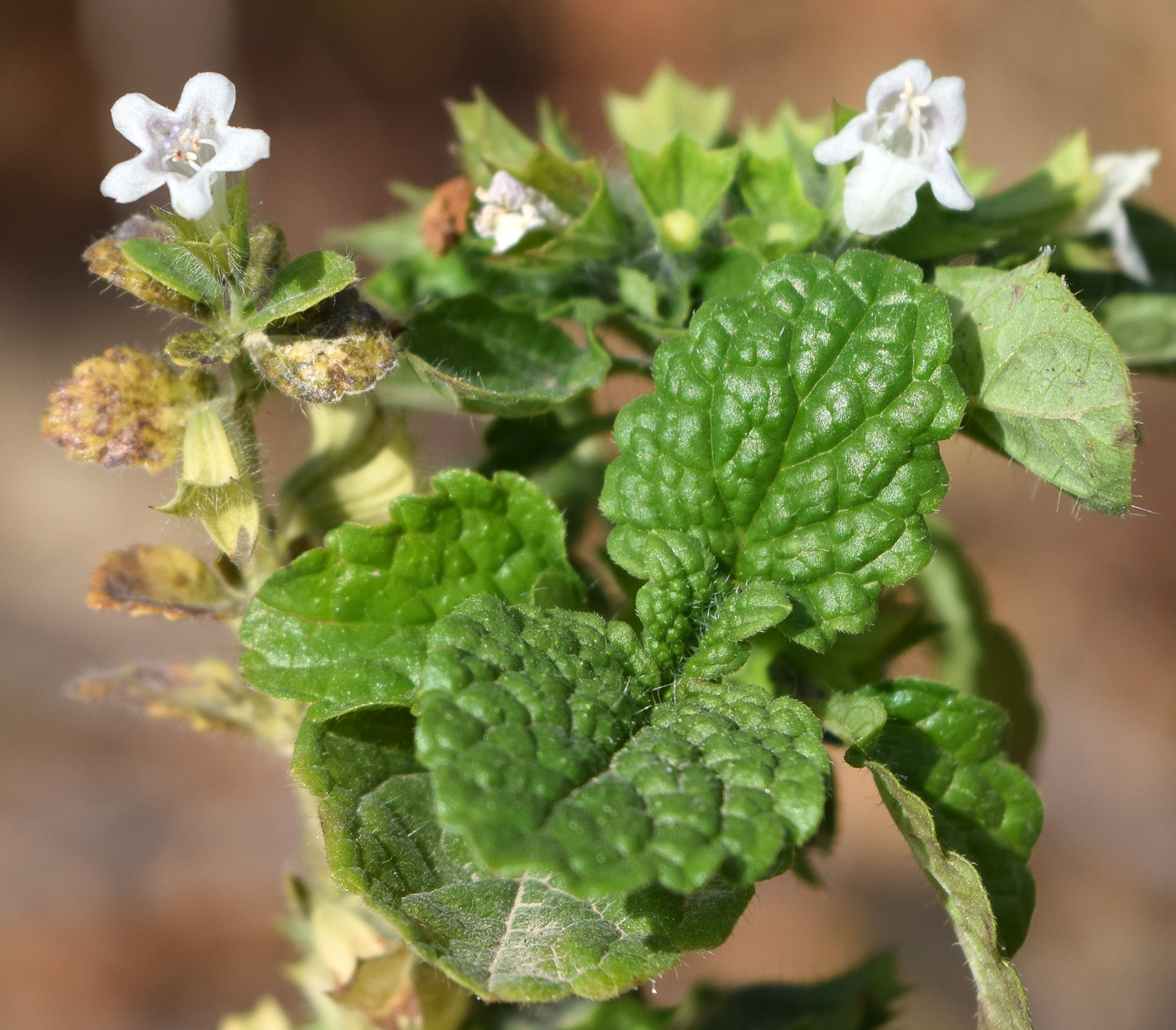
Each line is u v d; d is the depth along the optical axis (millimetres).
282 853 488
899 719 157
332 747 150
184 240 151
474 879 148
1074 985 455
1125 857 475
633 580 161
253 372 156
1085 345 150
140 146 150
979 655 192
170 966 464
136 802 496
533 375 167
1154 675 505
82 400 154
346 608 154
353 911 168
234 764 507
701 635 152
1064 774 494
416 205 189
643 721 145
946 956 457
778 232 164
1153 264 191
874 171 154
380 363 153
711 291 167
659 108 191
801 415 154
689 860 135
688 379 155
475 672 141
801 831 138
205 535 161
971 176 177
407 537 155
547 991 144
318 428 166
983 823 157
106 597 161
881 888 474
